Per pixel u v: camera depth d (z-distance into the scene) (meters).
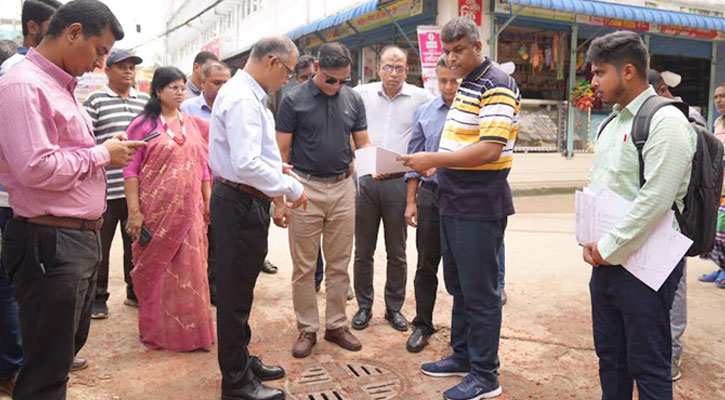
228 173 2.67
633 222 2.13
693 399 2.96
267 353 3.50
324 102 3.46
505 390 3.03
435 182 3.46
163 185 3.42
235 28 19.56
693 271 5.42
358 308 4.26
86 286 2.24
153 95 3.60
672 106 2.16
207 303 3.59
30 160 1.92
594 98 9.73
